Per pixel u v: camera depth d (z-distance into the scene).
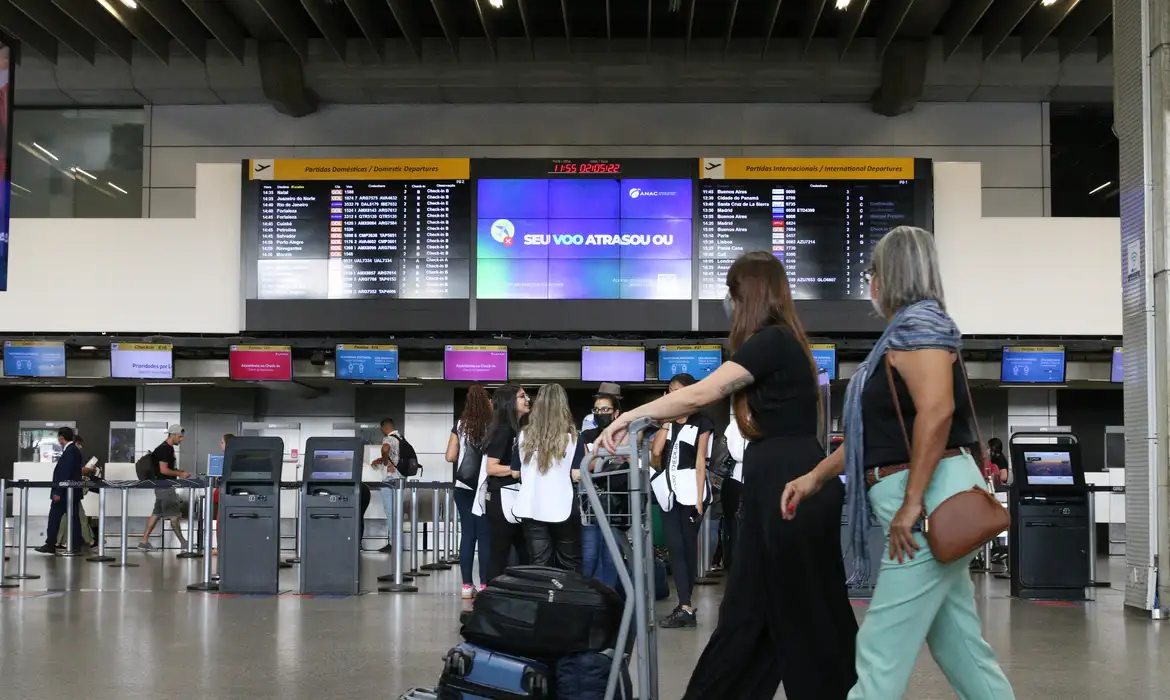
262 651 5.61
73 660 5.30
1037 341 13.27
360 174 13.35
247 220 13.37
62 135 15.60
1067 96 14.77
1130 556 7.74
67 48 14.48
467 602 7.98
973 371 13.70
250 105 15.26
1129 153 7.96
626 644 3.10
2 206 9.17
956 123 15.00
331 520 8.55
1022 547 8.57
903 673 2.51
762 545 2.90
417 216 13.32
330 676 4.88
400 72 14.23
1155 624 7.00
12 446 15.91
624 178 13.30
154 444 15.14
